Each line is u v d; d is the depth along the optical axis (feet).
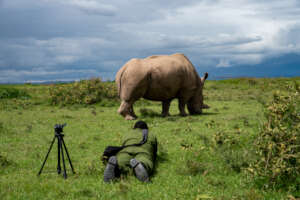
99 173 19.39
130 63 44.75
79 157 24.11
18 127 39.04
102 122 42.65
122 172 17.93
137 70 43.47
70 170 20.52
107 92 73.92
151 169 18.10
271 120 17.34
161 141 28.48
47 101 74.59
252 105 59.31
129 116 44.70
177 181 17.72
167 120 42.27
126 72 44.04
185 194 15.65
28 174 19.77
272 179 15.90
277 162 15.57
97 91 72.02
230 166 19.45
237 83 114.01
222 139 23.00
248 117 40.40
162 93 45.29
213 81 126.82
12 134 34.30
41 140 31.14
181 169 19.65
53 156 24.52
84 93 71.82
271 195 15.20
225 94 85.35
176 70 44.96
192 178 18.15
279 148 15.97
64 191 16.22
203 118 43.37
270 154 16.20
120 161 17.84
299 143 16.08
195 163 20.04
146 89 44.50
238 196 14.73
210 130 33.19
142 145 19.61
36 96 85.20
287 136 16.33
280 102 17.89
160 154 23.81
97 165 21.44
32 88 104.78
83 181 17.95
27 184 17.44
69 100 70.54
